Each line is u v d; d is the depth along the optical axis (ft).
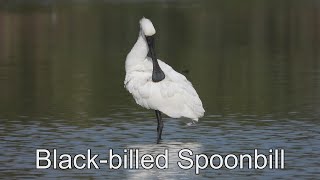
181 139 54.29
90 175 45.70
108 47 114.83
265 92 74.08
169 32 134.62
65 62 98.63
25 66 95.30
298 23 144.66
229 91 74.95
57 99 71.61
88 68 92.79
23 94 74.74
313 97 71.00
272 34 128.98
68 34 132.98
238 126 58.49
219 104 67.92
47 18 158.40
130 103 68.95
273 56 102.17
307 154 49.65
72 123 60.18
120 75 86.79
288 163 47.67
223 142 53.16
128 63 56.13
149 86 54.19
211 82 80.64
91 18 157.99
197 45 116.16
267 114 63.16
